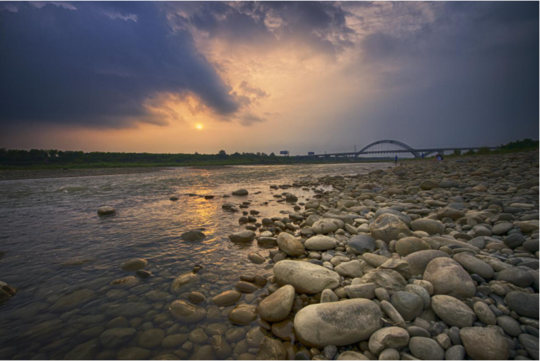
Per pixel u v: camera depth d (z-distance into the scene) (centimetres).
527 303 281
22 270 476
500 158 2433
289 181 2338
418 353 248
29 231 726
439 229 549
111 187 1884
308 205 1024
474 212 642
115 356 272
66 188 1850
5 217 905
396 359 241
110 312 347
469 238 507
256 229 743
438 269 353
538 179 856
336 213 806
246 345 286
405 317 297
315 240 552
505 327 266
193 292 383
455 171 1762
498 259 399
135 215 934
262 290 403
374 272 372
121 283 423
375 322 282
